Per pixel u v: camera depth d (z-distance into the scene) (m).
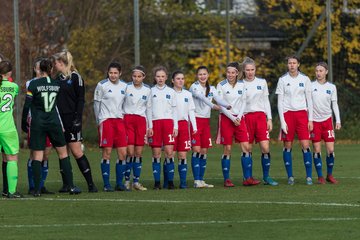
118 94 44.31
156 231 30.50
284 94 46.75
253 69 46.38
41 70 40.84
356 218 33.03
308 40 80.94
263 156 46.44
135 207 36.41
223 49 96.50
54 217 33.91
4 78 40.25
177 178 51.66
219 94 46.09
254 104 46.34
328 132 47.00
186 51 97.44
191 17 97.06
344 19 89.38
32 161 41.22
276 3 94.81
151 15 93.12
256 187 44.75
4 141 40.16
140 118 45.03
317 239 28.73
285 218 33.12
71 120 42.38
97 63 84.88
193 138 45.84
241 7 97.44
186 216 33.84
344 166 57.94
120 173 44.38
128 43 88.56
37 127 40.69
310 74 90.50
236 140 46.06
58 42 83.75
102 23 87.88
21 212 35.25
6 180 41.41
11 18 82.25
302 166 58.25
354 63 88.06
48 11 84.25
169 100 45.03
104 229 31.03
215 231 30.39
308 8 92.06
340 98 81.25
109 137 44.00
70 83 42.22
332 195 40.22
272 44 94.75
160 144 45.09
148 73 80.50
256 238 29.00
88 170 42.97
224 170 45.66
